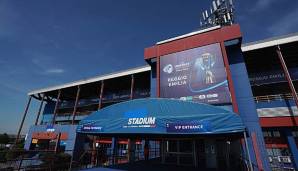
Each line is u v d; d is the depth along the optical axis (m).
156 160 13.95
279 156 17.06
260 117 18.05
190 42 14.03
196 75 12.85
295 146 16.39
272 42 18.05
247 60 22.11
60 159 13.05
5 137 47.00
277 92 21.70
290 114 16.78
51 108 41.91
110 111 8.77
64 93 41.12
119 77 28.61
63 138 27.44
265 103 18.33
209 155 10.96
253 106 11.62
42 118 41.88
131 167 10.39
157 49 15.51
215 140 11.11
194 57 13.41
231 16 23.72
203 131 6.42
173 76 13.72
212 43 13.12
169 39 15.16
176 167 10.42
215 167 10.54
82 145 26.73
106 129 8.52
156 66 15.78
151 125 7.41
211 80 12.23
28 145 31.80
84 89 37.50
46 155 11.32
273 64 23.03
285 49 19.75
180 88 13.10
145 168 10.11
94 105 35.66
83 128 9.44
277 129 18.00
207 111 6.61
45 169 11.17
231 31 12.89
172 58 14.34
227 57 13.61
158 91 13.86
